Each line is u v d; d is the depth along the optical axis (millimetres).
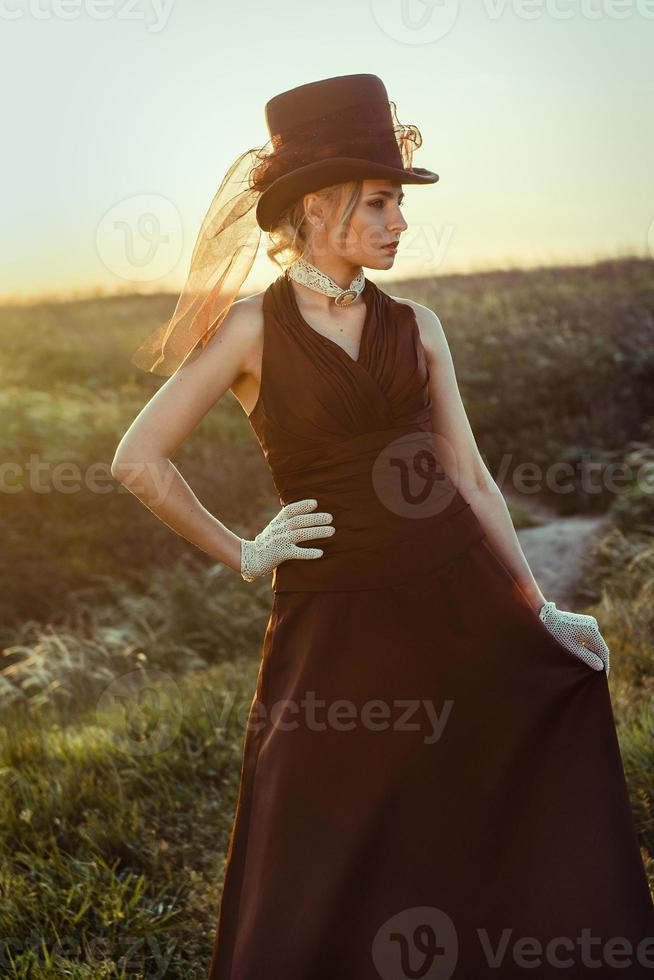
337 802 2002
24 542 8070
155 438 2098
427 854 2008
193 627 6777
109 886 3002
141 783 3785
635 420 9156
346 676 2041
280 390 2086
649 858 2977
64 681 6008
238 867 2047
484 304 11945
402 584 2043
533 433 9242
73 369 12305
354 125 2092
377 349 2090
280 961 1915
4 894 2963
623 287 11977
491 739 2051
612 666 4535
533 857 2025
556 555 7195
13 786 3758
